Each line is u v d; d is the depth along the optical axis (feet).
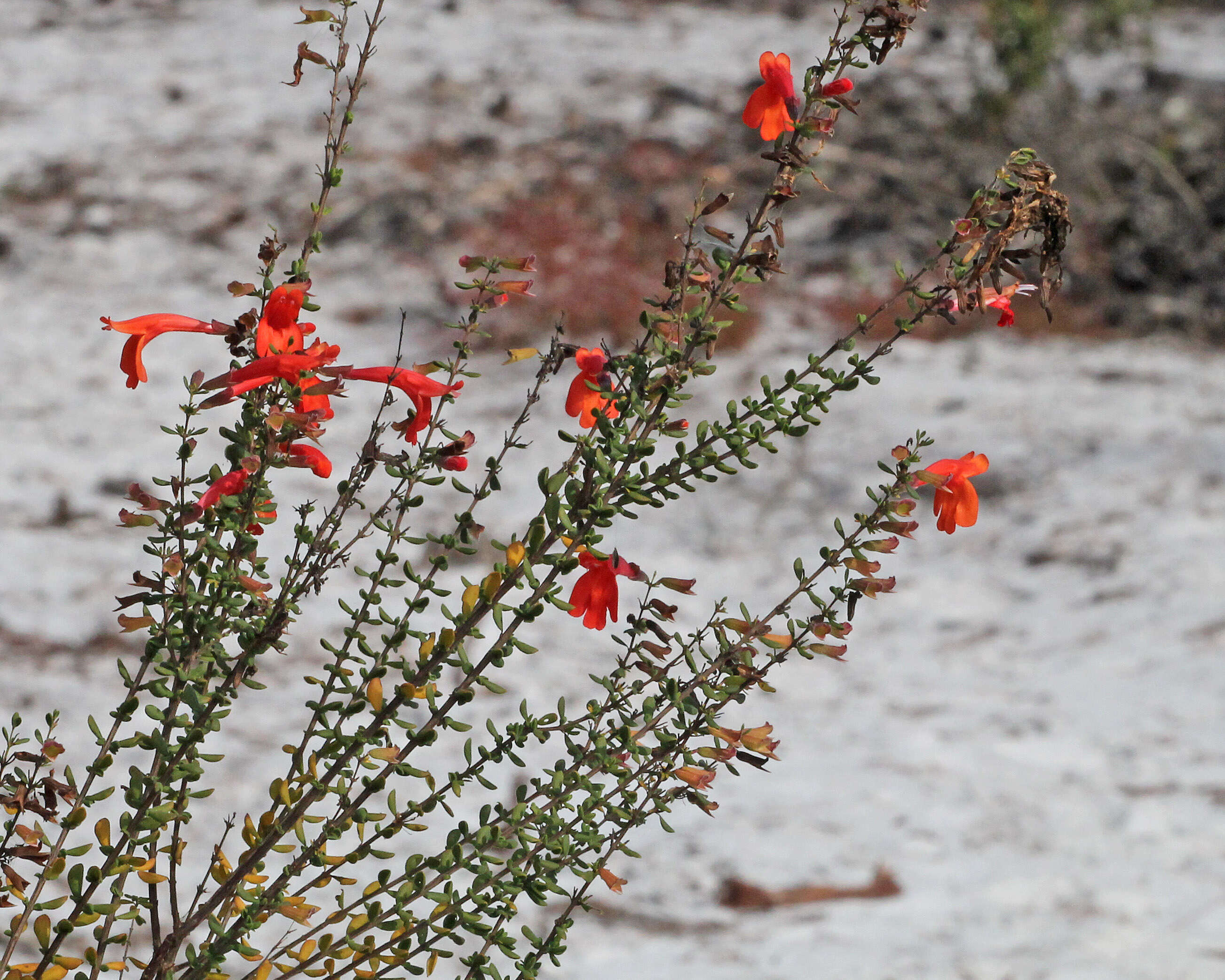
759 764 9.18
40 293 65.16
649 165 74.79
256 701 31.12
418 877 9.11
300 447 8.74
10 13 100.37
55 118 82.89
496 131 78.95
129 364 8.38
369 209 71.61
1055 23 75.15
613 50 91.86
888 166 72.90
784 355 58.29
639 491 8.82
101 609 36.68
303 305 8.59
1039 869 24.16
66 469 47.29
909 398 53.98
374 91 84.53
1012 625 37.42
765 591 41.04
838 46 9.16
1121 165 72.79
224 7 101.81
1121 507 44.01
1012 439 49.49
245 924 9.02
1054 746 29.68
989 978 20.31
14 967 8.93
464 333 9.47
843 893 23.52
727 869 24.26
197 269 68.18
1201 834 25.18
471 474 47.91
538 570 36.91
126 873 9.16
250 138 79.46
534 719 9.23
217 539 8.99
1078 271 65.87
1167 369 57.06
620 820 9.09
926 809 26.86
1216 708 30.71
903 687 33.94
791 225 69.72
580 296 62.08
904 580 41.34
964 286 8.91
